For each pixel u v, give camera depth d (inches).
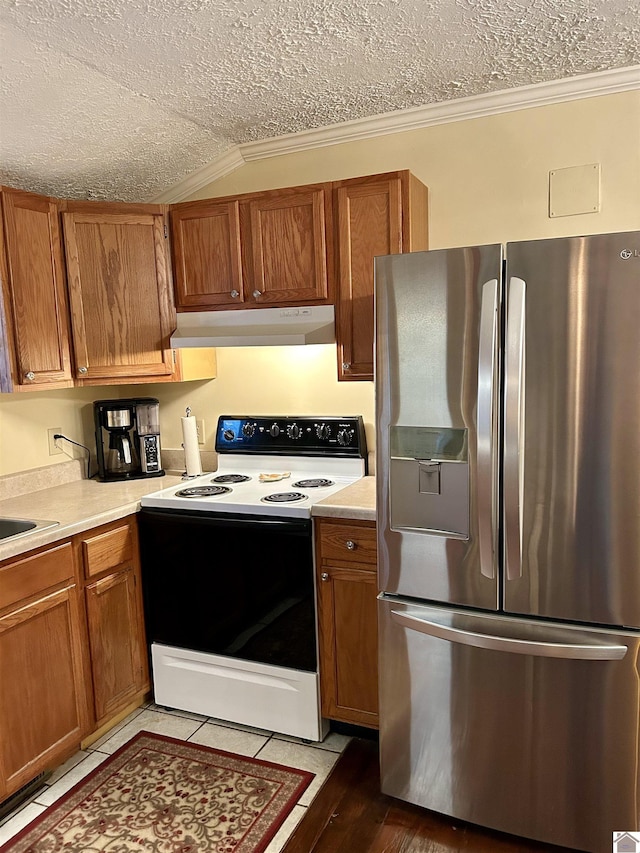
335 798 81.7
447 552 74.0
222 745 93.3
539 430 67.7
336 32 73.8
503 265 68.2
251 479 110.2
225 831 76.5
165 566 99.6
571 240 64.3
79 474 118.6
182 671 100.0
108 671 95.1
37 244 96.0
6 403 105.1
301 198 96.3
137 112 91.0
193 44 75.0
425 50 79.3
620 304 63.1
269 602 92.3
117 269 103.9
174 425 125.6
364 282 94.0
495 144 96.0
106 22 69.1
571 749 70.0
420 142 100.6
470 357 70.2
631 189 89.7
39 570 83.0
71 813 80.2
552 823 72.0
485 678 72.9
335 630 89.2
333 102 94.8
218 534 94.3
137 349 106.5
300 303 98.7
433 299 71.5
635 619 66.3
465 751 75.2
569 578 68.4
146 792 83.6
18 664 80.5
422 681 76.9
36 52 73.2
